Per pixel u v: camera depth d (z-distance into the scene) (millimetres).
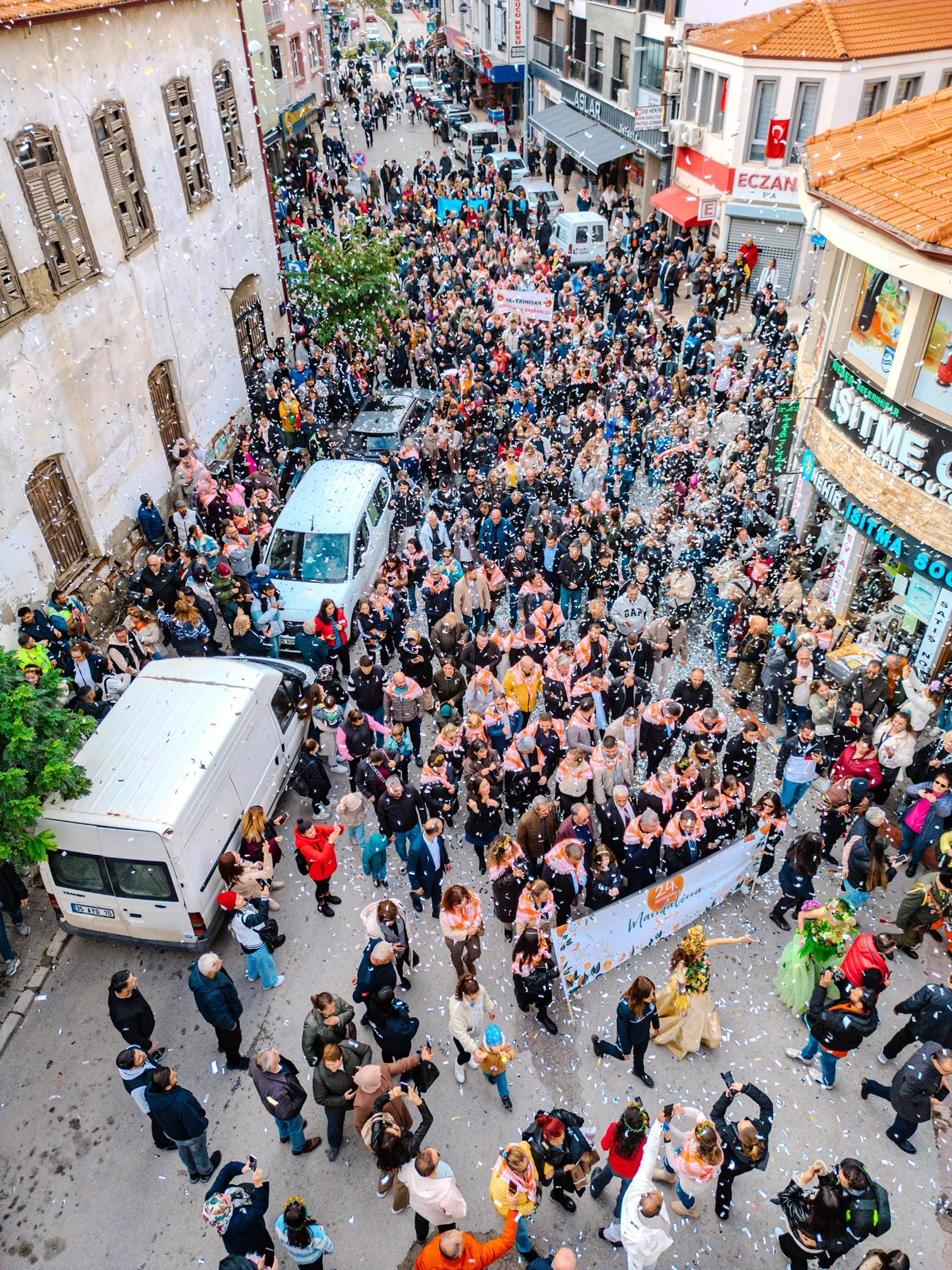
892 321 10633
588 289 23203
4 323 10727
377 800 8695
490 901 9258
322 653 11648
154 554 12453
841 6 22266
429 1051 6816
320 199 31625
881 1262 5168
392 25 72875
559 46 36312
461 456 16797
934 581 10250
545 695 10312
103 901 8328
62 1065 7938
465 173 34844
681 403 17516
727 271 22516
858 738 9797
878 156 10805
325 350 20016
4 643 10609
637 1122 5910
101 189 12898
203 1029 8148
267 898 8406
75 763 8383
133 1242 6641
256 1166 6004
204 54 16781
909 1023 7309
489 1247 5656
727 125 23391
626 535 13070
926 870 9109
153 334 14703
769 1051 7777
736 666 11812
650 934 8578
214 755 8633
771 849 8984
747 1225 6555
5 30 10547
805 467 12844
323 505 13398
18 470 11047
